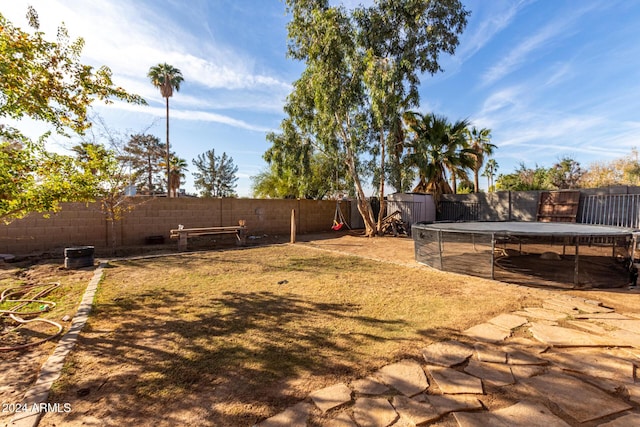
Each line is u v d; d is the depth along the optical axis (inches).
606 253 222.1
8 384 75.4
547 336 100.9
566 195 375.9
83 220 303.9
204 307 134.7
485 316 121.0
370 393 70.7
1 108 119.0
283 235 471.5
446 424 60.0
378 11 391.2
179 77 798.5
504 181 1027.3
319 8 374.3
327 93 371.2
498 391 71.3
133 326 113.0
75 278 188.9
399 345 96.0
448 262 206.7
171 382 75.9
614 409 64.5
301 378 77.5
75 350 93.2
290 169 447.8
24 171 117.1
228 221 418.0
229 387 73.6
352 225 593.9
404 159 411.2
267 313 127.0
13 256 244.4
